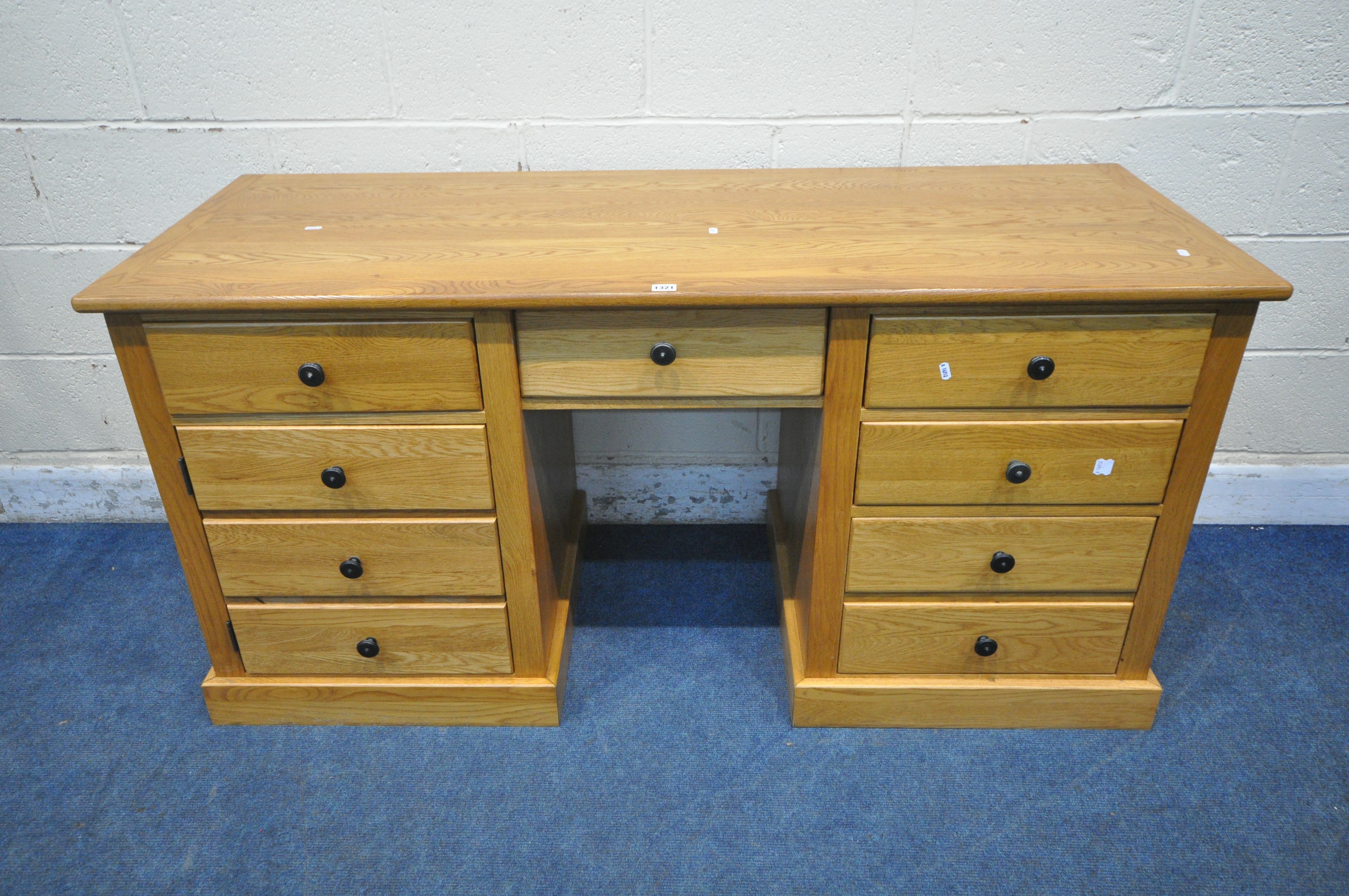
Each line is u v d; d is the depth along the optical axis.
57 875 1.26
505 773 1.41
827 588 1.36
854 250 1.22
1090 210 1.36
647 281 1.13
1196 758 1.42
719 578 1.85
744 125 1.61
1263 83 1.54
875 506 1.29
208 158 1.64
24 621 1.72
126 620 1.72
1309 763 1.41
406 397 1.21
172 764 1.43
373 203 1.44
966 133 1.61
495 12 1.51
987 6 1.50
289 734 1.48
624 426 1.90
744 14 1.51
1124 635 1.40
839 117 1.60
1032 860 1.27
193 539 1.33
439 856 1.28
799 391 1.21
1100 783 1.38
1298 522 1.95
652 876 1.25
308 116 1.60
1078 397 1.19
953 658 1.43
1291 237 1.67
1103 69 1.54
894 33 1.52
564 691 1.54
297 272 1.17
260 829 1.32
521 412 1.23
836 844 1.29
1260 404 1.85
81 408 1.90
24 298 1.77
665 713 1.52
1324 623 1.69
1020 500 1.27
